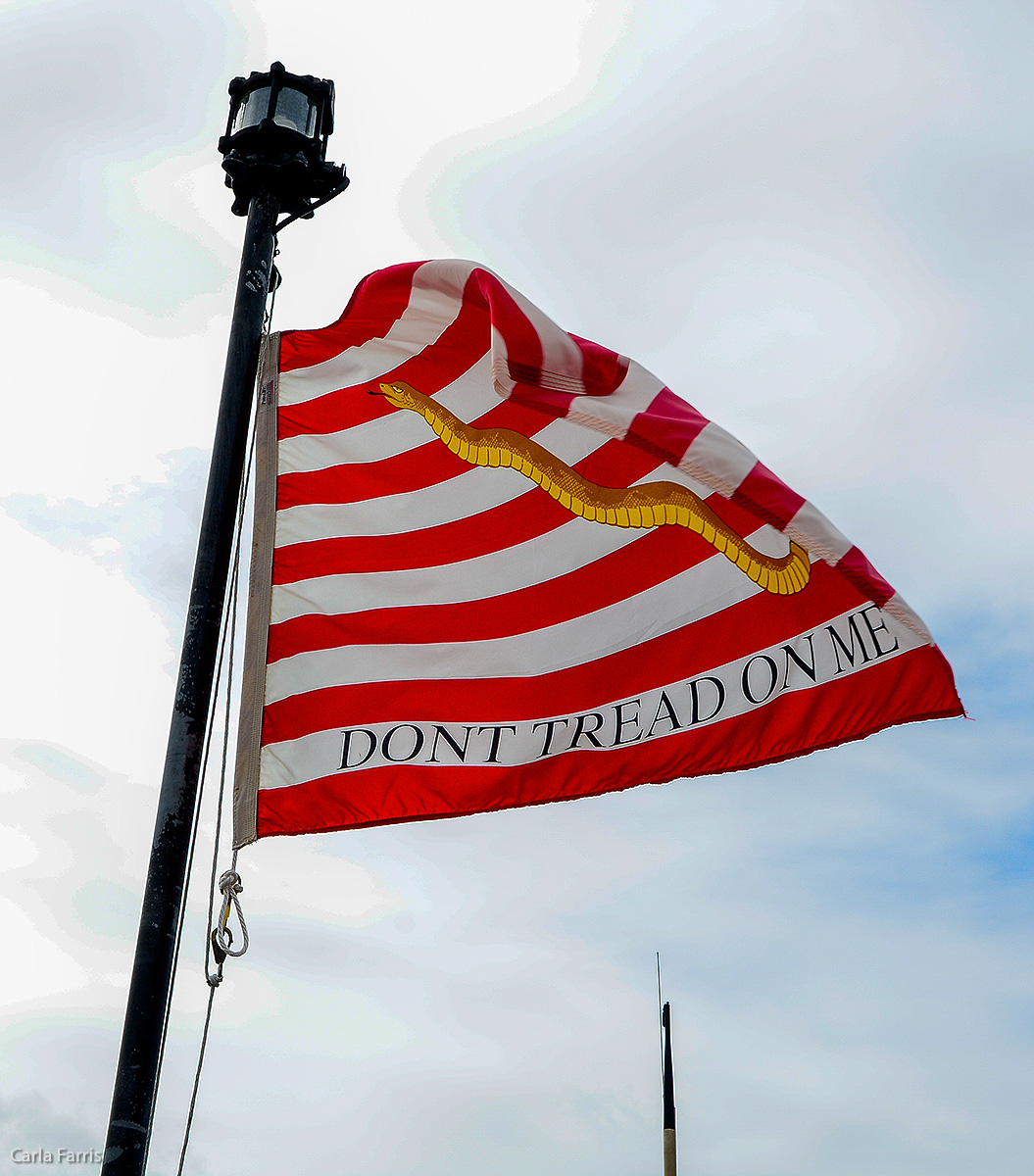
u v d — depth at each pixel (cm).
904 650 641
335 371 725
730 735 651
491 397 708
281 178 709
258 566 681
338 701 654
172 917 511
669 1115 1653
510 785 648
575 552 692
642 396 641
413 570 689
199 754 546
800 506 635
